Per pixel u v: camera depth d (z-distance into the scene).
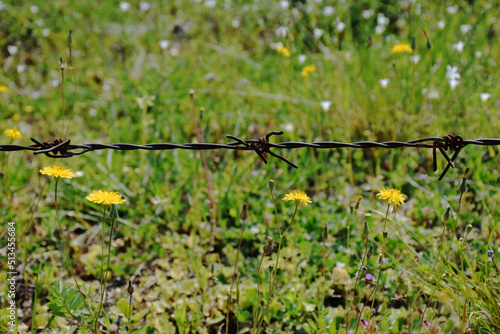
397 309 2.17
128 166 3.32
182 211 3.03
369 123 3.61
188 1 6.25
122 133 3.70
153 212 3.00
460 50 3.78
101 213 2.96
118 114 4.10
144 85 4.27
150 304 2.26
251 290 2.23
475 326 1.94
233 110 4.02
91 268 2.54
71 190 3.09
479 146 3.15
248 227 2.82
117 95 4.27
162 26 5.50
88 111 4.25
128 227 2.83
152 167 3.18
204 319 2.21
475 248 2.47
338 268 2.39
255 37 5.56
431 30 4.57
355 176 3.32
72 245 2.73
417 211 2.88
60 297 1.95
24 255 2.43
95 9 6.06
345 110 3.58
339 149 3.56
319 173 3.41
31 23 5.52
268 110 4.13
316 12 5.41
